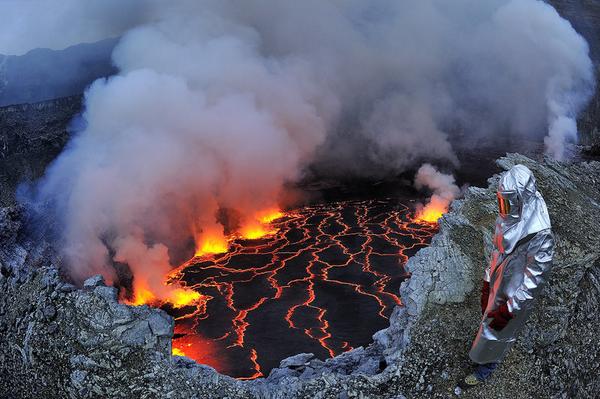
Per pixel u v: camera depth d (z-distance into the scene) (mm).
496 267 4418
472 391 4883
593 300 5758
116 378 4926
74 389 4918
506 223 4281
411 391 4887
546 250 4215
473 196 6691
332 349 6609
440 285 5590
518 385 4984
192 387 4859
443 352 5102
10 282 5887
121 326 5191
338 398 4816
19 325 5469
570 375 5203
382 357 5363
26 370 5199
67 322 5316
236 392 4852
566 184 7102
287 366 5410
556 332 5332
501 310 4348
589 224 6477
